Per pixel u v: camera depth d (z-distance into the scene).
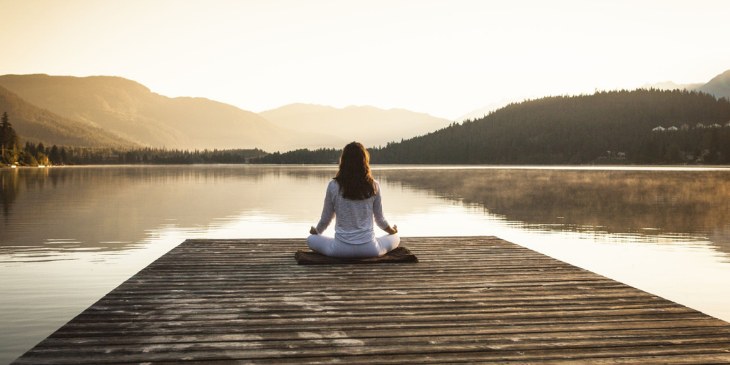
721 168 85.56
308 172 80.25
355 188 5.83
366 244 5.99
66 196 26.83
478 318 3.93
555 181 43.03
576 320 3.88
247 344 3.35
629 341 3.43
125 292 4.70
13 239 12.24
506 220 16.45
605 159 123.56
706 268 9.19
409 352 3.23
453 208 20.42
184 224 15.29
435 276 5.40
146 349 3.23
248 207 20.86
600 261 9.86
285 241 7.89
